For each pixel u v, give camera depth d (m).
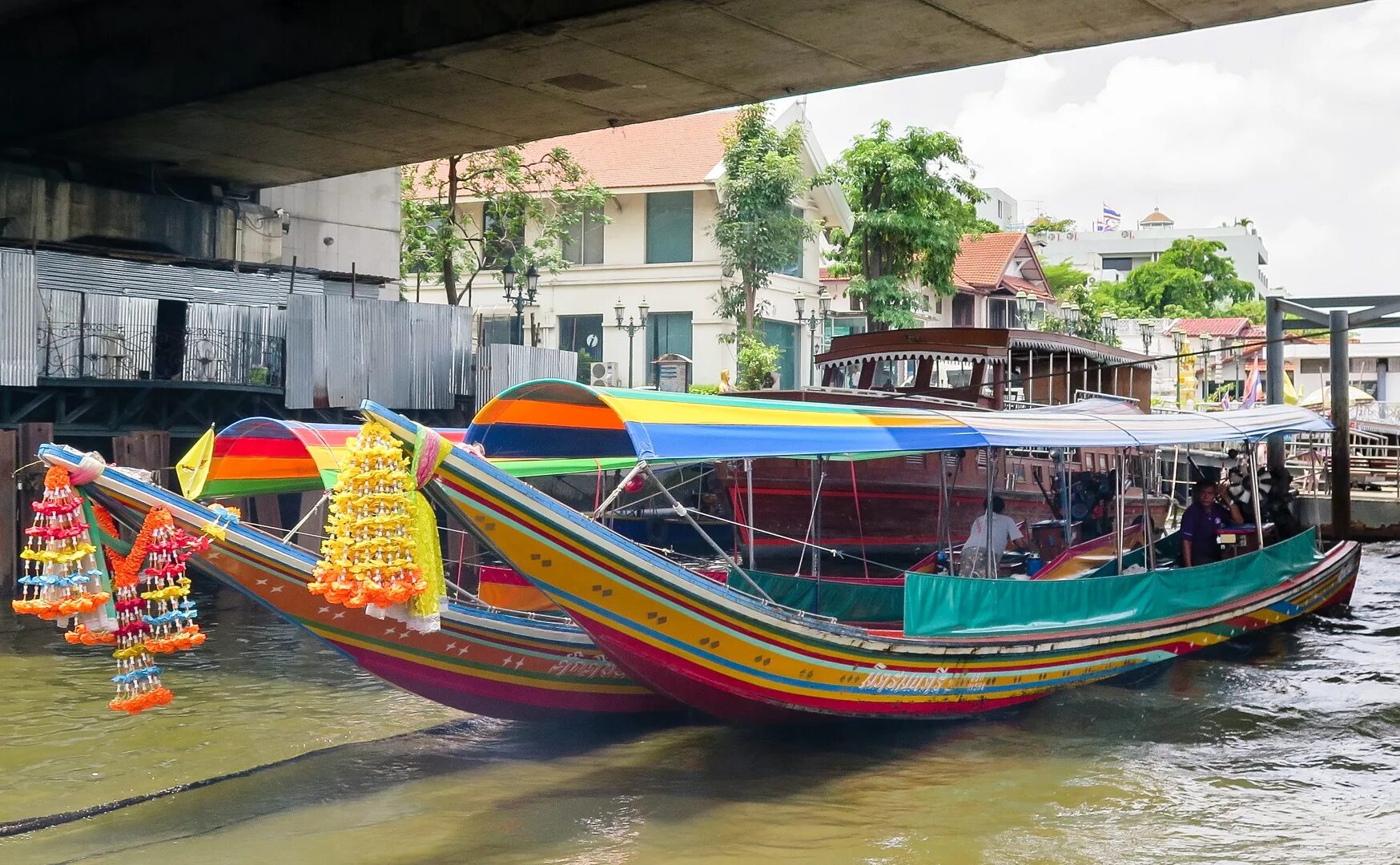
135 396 18.38
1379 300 20.67
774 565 18.02
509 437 10.16
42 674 12.16
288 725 10.25
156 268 20.42
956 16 14.03
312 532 17.38
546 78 16.62
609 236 34.09
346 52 16.02
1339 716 11.02
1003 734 10.24
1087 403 15.30
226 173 22.75
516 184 29.44
